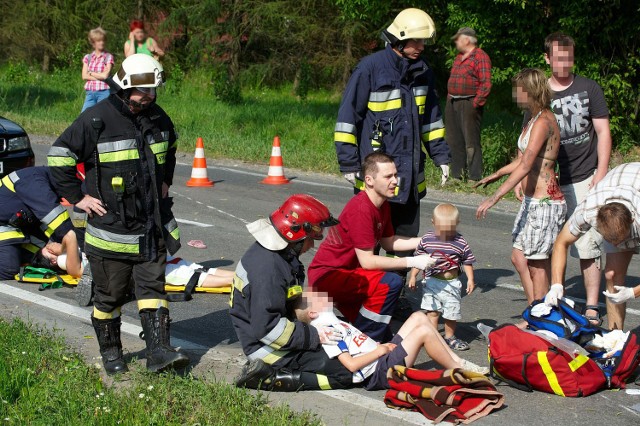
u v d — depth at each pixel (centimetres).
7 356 536
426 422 470
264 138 1905
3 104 2417
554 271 574
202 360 571
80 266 740
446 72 2489
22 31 3409
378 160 581
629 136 1627
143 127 521
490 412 489
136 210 525
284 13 2712
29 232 774
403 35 643
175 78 2677
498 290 770
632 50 1559
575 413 491
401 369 502
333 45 2734
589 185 683
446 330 614
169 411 468
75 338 605
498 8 1534
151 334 526
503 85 2111
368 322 584
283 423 446
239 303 513
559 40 662
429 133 691
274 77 2866
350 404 494
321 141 1861
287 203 505
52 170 518
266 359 512
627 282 802
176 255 884
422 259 576
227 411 464
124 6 3266
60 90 2752
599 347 543
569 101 671
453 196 1280
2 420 449
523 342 530
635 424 479
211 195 1254
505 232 1026
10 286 744
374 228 591
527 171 614
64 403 468
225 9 2823
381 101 655
